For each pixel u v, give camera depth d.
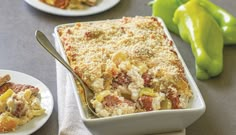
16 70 1.15
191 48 1.19
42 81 1.11
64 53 1.02
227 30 1.23
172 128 0.90
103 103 0.89
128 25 1.11
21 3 1.43
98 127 0.85
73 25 1.13
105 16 1.38
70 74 0.95
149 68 0.97
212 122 1.01
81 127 0.94
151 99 0.91
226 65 1.18
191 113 0.87
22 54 1.21
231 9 1.46
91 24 1.12
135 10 1.42
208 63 1.11
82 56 0.99
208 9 1.29
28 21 1.35
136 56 0.98
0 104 0.96
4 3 1.43
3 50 1.22
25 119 0.95
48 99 1.01
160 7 1.28
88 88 0.93
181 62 1.01
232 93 1.09
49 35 1.28
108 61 0.97
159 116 0.86
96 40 1.05
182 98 0.93
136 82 0.93
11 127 0.93
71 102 0.99
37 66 1.17
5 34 1.29
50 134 0.97
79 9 1.37
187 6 1.22
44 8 1.36
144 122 0.86
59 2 1.38
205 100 1.07
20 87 1.04
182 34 1.21
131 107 0.89
